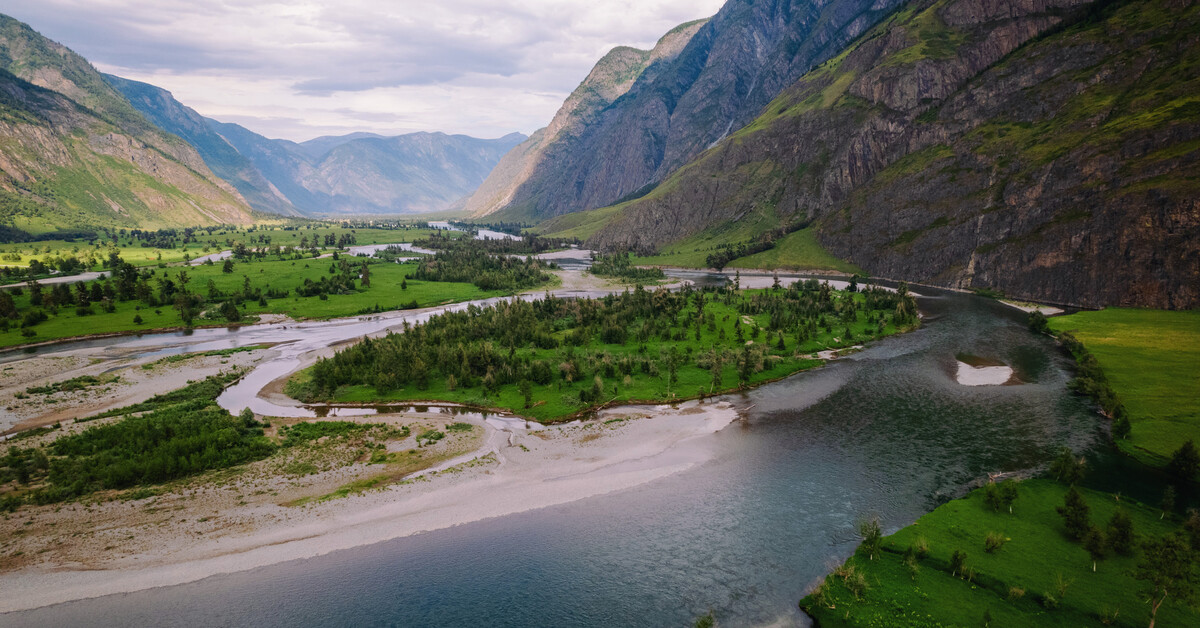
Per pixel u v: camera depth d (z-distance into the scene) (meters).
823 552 59.72
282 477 76.94
